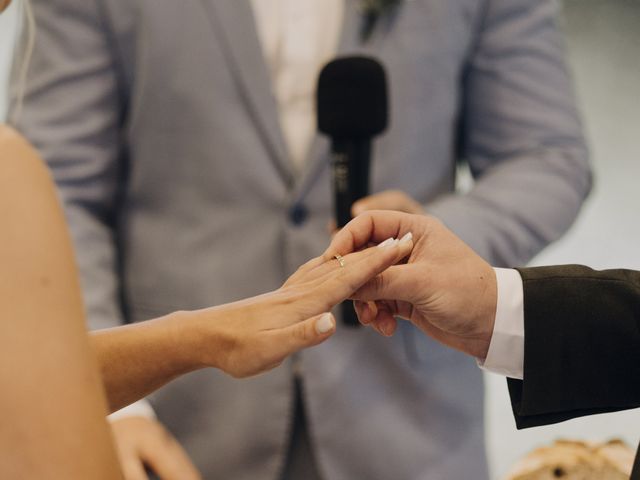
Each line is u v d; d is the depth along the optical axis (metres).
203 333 1.29
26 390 0.84
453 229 1.89
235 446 1.90
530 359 1.37
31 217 0.87
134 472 1.74
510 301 1.38
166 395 1.93
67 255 0.88
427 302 1.37
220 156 1.92
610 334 1.36
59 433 0.84
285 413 1.91
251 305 1.29
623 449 1.23
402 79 1.95
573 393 1.37
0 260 0.85
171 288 1.94
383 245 1.33
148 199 1.97
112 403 1.31
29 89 1.99
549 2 2.12
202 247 1.94
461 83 2.08
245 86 1.92
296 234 1.92
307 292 1.28
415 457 1.92
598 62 7.84
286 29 1.96
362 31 1.95
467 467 1.96
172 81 1.92
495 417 4.14
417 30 1.96
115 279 1.98
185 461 1.79
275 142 1.92
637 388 1.36
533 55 2.07
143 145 1.96
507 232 1.93
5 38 2.43
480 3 2.05
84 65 1.97
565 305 1.37
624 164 6.70
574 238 5.69
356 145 1.70
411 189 1.97
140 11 1.93
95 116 1.98
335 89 1.68
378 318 1.46
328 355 1.91
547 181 2.02
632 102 7.39
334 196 1.72
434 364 1.94
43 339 0.85
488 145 2.09
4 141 0.89
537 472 1.20
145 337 1.30
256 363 1.25
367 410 1.91
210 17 1.92
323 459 1.90
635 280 1.39
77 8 1.97
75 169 1.97
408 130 1.96
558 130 2.06
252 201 1.93
